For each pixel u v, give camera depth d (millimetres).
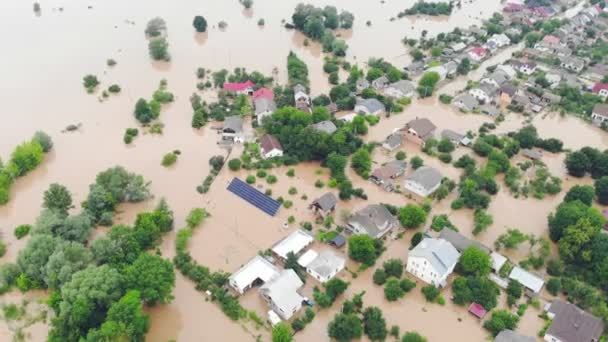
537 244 99688
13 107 139750
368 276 91812
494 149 126875
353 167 120562
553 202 112812
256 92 146500
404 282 88812
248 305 85688
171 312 84188
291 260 90000
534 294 87750
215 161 118312
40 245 86625
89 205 101562
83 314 75000
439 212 108000
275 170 119250
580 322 79500
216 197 110375
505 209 110062
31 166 116125
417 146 130750
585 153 120750
